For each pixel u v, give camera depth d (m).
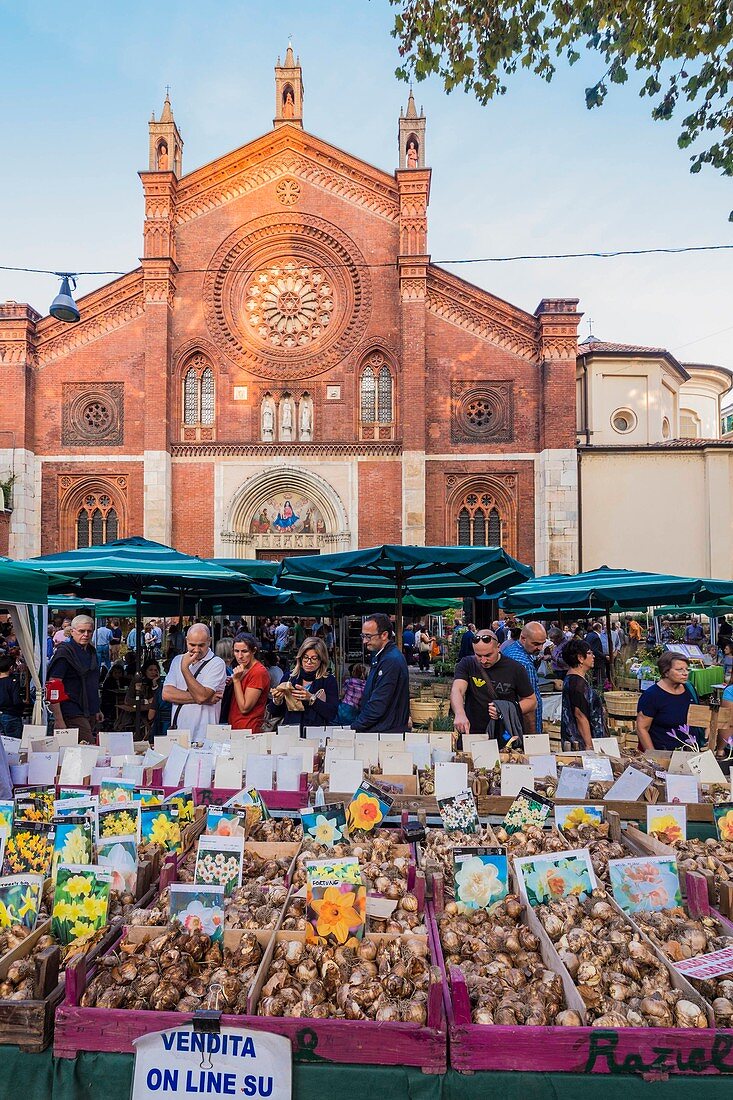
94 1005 2.60
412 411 24.69
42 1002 2.54
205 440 25.69
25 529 24.53
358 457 25.30
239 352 25.92
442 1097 2.40
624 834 4.19
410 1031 2.44
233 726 7.19
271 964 2.83
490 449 25.05
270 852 3.92
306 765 5.15
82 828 3.28
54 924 3.03
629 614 24.36
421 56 8.28
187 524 25.23
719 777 4.97
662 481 24.89
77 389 25.42
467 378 25.27
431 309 25.48
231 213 26.22
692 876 3.31
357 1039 2.45
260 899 3.29
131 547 9.90
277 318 26.22
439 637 22.23
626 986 2.62
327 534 25.30
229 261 26.08
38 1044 2.51
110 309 25.47
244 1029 2.47
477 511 25.28
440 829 4.37
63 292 14.98
